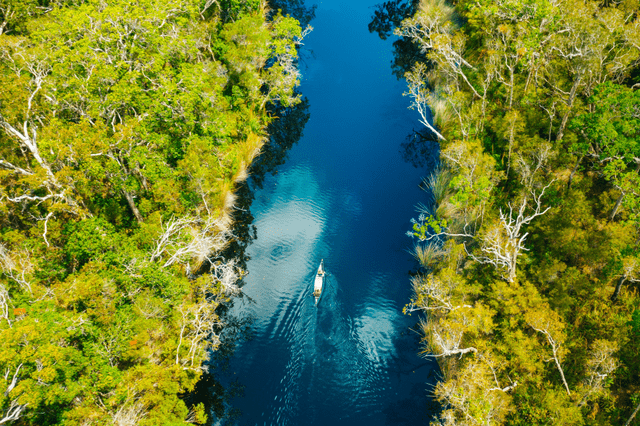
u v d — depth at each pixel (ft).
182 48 124.77
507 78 145.07
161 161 107.65
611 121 100.73
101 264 86.84
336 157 158.51
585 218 102.78
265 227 131.13
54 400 64.03
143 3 118.93
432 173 145.07
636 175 92.12
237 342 100.78
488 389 77.46
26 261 85.97
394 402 90.02
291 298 109.81
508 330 89.86
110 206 107.14
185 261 104.27
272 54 162.71
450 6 198.08
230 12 174.19
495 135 135.85
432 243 119.44
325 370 96.22
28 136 93.25
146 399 76.69
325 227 131.54
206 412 88.53
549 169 118.11
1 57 107.96
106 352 76.43
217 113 128.88
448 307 93.56
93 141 90.79
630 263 84.12
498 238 96.37
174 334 88.89
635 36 113.60
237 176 141.59
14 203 98.43
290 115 177.17
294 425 87.76
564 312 92.79
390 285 113.19
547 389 80.53
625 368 82.94
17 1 137.18
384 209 136.87
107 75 100.12
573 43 117.91
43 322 68.08
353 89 191.83
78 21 108.58
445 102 158.20
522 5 130.52
